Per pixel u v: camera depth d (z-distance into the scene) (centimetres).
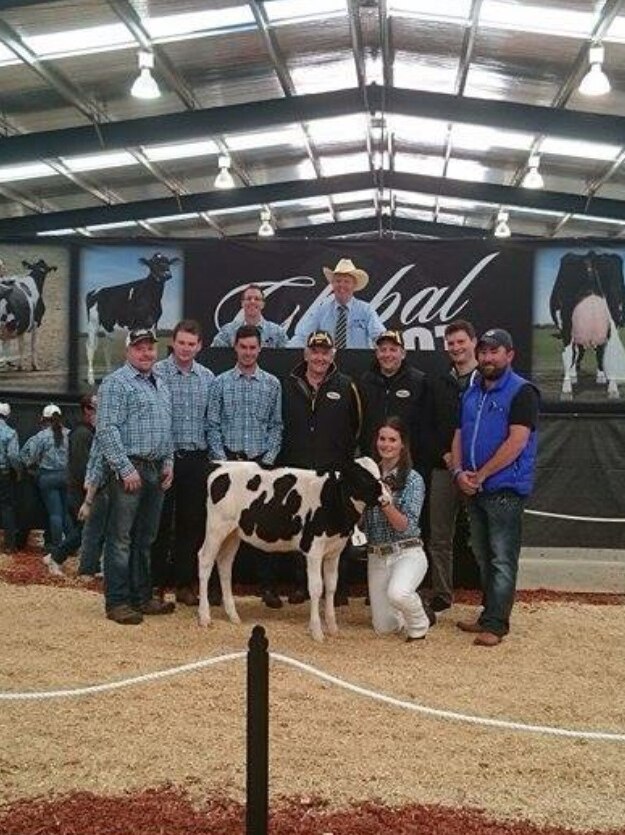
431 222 3056
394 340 805
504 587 746
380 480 722
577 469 1194
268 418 829
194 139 1798
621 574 1113
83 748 502
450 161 2252
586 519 1166
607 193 2277
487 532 771
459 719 467
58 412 1209
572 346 1198
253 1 1343
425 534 893
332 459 816
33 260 1245
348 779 470
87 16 1320
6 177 2073
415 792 459
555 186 2294
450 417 817
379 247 1212
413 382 824
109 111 1723
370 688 609
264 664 398
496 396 754
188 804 438
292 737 521
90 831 411
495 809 444
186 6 1325
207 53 1521
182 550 838
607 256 1193
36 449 1200
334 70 1697
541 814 441
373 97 1770
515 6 1357
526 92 1698
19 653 668
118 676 617
